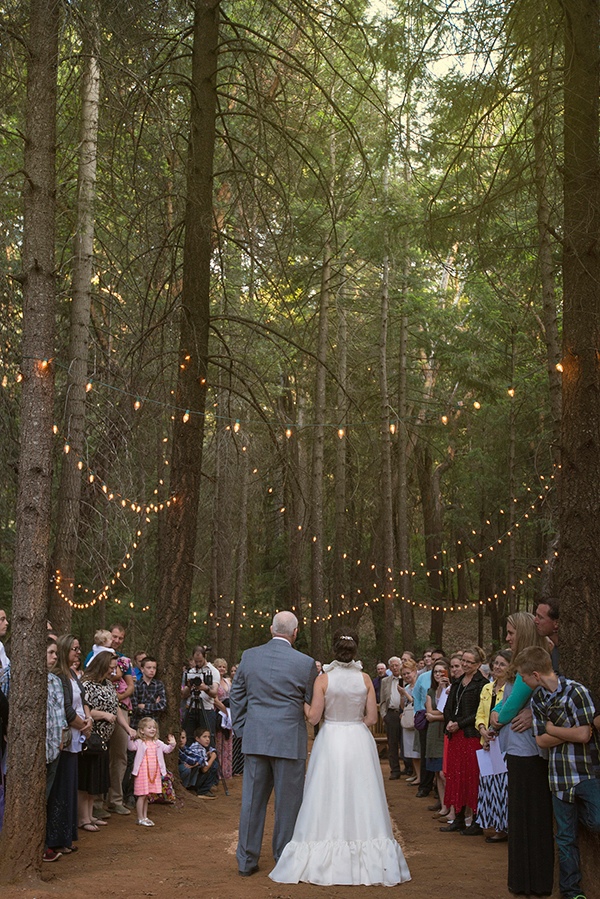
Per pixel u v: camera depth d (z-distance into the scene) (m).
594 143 6.90
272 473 25.31
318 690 7.22
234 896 6.25
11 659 7.05
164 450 18.58
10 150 13.99
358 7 12.50
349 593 34.06
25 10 8.41
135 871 7.16
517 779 6.43
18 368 11.88
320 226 22.56
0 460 12.15
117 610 24.19
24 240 7.78
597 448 6.56
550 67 7.29
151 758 9.72
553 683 6.07
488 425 32.41
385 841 6.82
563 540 6.59
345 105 19.61
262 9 12.80
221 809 10.88
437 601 34.81
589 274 6.73
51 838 7.64
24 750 6.88
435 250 10.50
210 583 26.02
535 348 24.73
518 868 6.33
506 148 8.15
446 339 29.73
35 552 7.23
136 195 12.22
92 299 16.58
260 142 13.31
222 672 15.20
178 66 13.43
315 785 6.97
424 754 12.53
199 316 12.35
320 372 25.58
